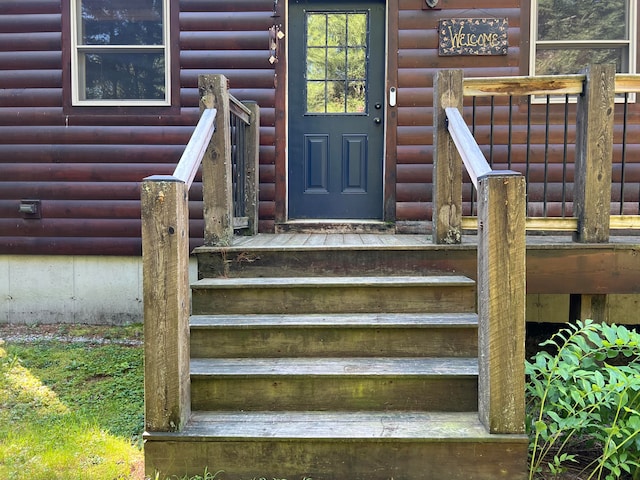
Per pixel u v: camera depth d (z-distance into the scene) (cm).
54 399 303
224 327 264
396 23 430
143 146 448
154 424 216
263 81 441
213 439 213
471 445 210
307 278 305
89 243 453
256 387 240
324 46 448
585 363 236
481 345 219
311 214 457
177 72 444
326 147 454
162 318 213
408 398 238
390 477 213
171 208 209
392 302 288
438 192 314
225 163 314
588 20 427
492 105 317
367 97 449
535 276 311
